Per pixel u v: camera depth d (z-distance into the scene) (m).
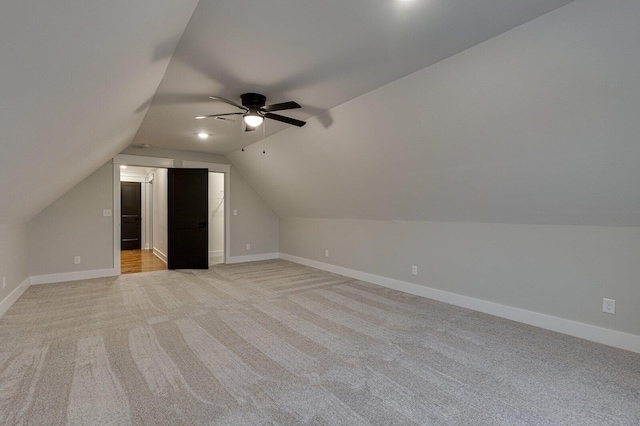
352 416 1.68
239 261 6.48
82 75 1.52
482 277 3.45
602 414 1.71
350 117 3.36
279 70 2.55
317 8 1.78
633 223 2.46
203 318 3.15
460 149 2.87
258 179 6.11
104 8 1.10
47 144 2.06
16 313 3.28
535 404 1.79
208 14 1.83
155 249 7.97
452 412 1.72
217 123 3.98
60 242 4.73
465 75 2.33
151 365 2.20
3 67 1.00
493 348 2.50
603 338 2.62
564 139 2.25
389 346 2.53
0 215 2.88
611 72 1.81
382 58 2.35
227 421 1.63
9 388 1.90
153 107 3.40
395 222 4.40
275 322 3.05
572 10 1.72
